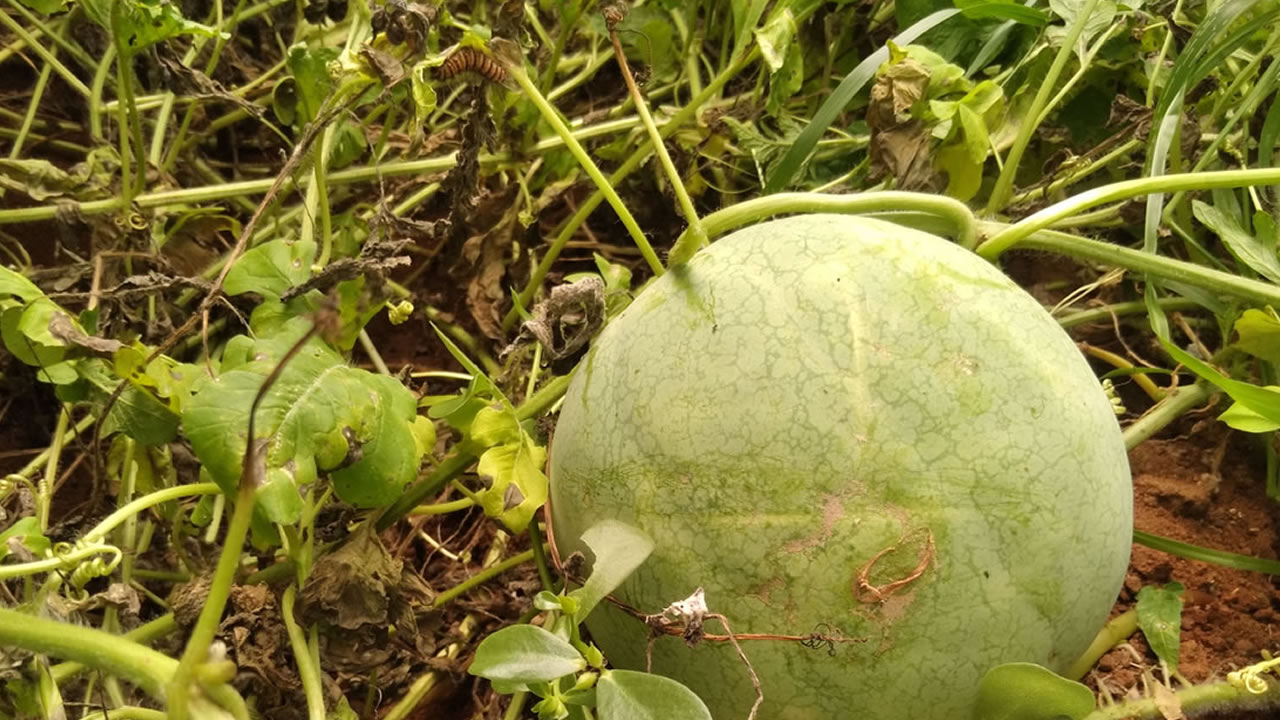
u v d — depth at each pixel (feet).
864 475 1.10
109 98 2.19
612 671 1.08
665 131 1.99
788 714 1.17
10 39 2.26
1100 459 1.21
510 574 1.75
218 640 1.37
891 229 1.27
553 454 1.35
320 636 1.36
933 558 1.10
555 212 2.25
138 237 1.77
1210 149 1.83
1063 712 1.15
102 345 1.24
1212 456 1.93
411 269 2.20
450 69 1.40
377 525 1.50
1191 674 1.63
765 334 1.16
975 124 1.62
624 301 1.66
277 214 1.96
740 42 1.89
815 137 1.84
